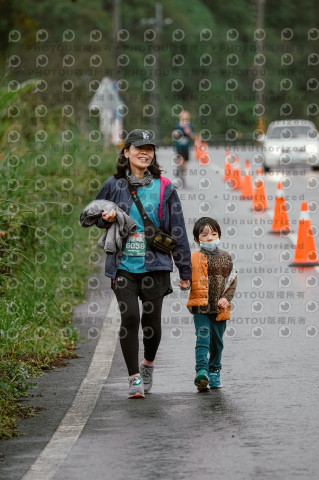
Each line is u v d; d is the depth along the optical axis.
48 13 103.56
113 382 17.42
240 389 16.50
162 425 14.31
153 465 12.37
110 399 16.14
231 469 12.09
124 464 12.45
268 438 13.45
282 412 14.86
